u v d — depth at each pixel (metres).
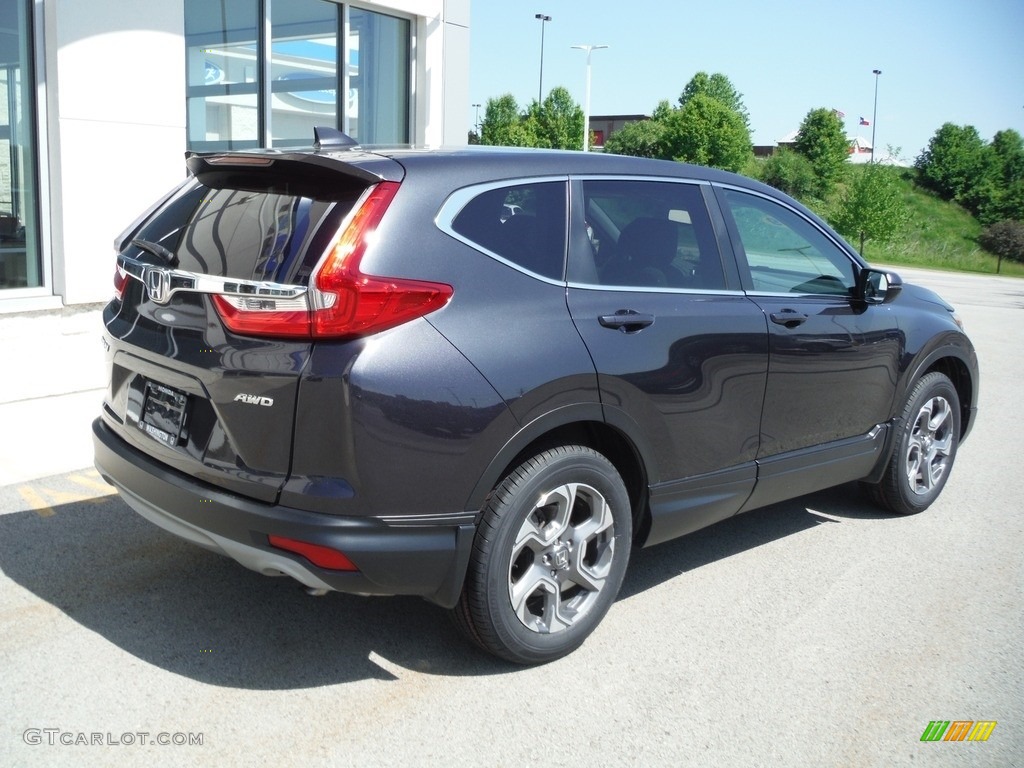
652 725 3.18
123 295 3.60
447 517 3.08
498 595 3.26
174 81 8.76
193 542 3.27
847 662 3.67
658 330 3.66
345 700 3.23
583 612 3.58
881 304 4.91
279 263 2.98
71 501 4.85
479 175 3.34
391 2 10.78
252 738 2.98
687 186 4.07
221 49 9.42
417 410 2.97
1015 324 15.77
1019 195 70.81
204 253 3.22
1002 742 3.20
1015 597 4.33
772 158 67.50
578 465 3.41
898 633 3.93
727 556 4.69
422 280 3.05
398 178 3.13
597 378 3.41
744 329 4.00
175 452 3.23
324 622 3.76
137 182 8.61
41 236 8.11
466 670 3.46
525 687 3.37
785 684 3.49
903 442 5.09
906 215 45.62
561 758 2.98
